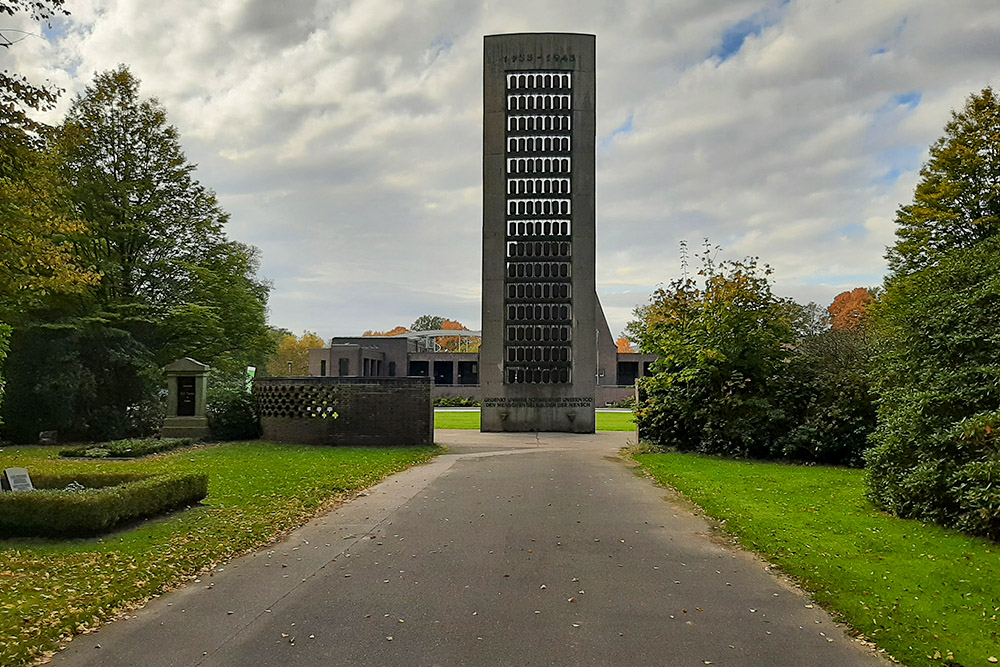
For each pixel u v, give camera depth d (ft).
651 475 51.75
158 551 28.55
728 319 67.67
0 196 48.78
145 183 99.25
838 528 33.01
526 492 43.50
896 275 102.68
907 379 40.60
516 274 97.50
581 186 97.25
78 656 18.58
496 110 97.86
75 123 80.07
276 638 19.84
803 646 19.38
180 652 18.85
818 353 67.26
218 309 102.27
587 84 97.50
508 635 20.08
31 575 25.12
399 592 23.86
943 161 101.50
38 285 53.62
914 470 35.47
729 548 30.04
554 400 96.63
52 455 68.59
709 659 18.49
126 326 97.19
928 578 24.93
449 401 191.52
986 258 41.09
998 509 29.50
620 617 21.58
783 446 62.75
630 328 78.74
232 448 71.15
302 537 31.68
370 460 59.47
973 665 17.87
